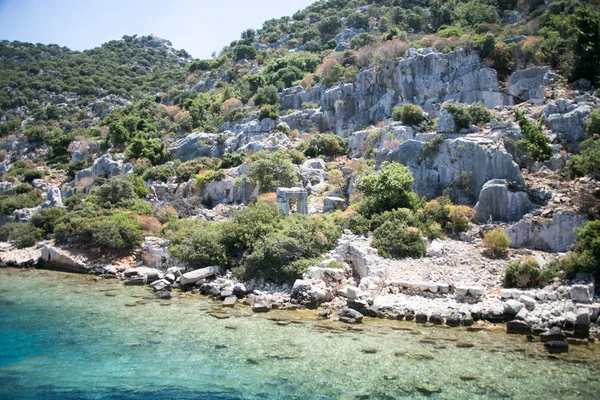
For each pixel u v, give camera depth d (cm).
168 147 6469
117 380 1473
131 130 7681
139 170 5741
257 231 2977
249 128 6044
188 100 8512
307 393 1349
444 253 2597
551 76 4094
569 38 4309
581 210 2491
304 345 1752
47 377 1507
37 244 4178
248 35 13338
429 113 4594
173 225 3662
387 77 5222
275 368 1538
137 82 13712
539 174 2972
